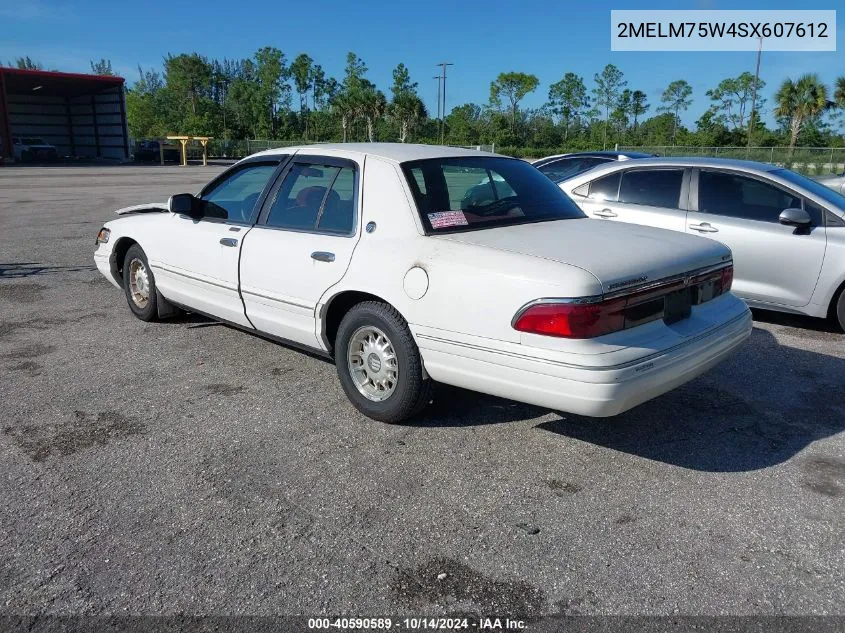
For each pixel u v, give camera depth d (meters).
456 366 3.69
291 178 4.74
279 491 3.44
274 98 87.19
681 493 3.47
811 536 3.11
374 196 4.16
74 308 6.87
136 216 6.30
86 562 2.87
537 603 2.66
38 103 53.00
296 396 4.65
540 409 4.47
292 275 4.47
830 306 6.23
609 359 3.26
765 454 3.90
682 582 2.79
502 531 3.13
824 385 4.96
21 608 2.60
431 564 2.89
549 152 60.59
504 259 3.53
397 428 4.18
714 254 4.02
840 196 6.47
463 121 79.25
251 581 2.77
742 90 73.06
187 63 82.81
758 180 6.48
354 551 2.97
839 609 2.63
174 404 4.50
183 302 5.68
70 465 3.68
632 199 7.10
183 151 46.69
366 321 4.09
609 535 3.11
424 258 3.77
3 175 30.30
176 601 2.65
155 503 3.32
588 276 3.29
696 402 4.63
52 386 4.79
